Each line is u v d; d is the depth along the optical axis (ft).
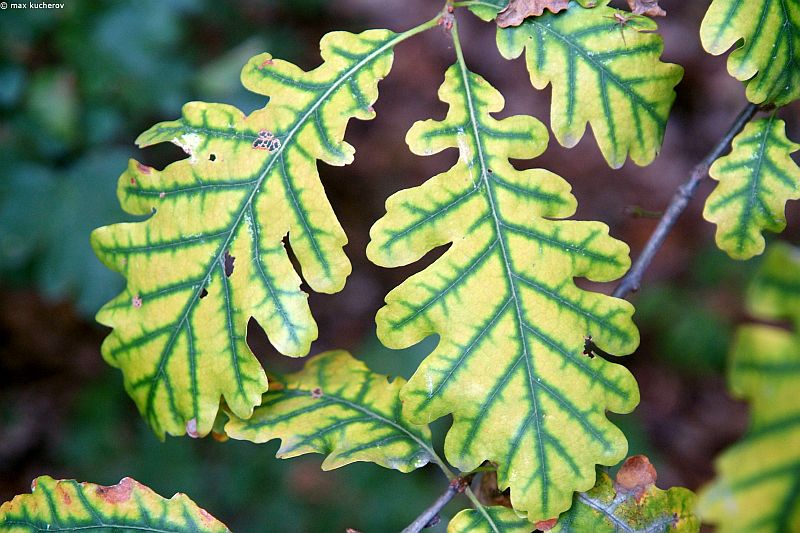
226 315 1.54
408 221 1.51
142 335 1.57
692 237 4.02
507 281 1.51
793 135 3.77
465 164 1.53
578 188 4.23
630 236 4.06
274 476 3.07
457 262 1.51
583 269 1.51
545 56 1.55
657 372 3.69
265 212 1.54
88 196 2.48
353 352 3.28
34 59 2.49
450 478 1.57
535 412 1.50
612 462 1.49
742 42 1.53
